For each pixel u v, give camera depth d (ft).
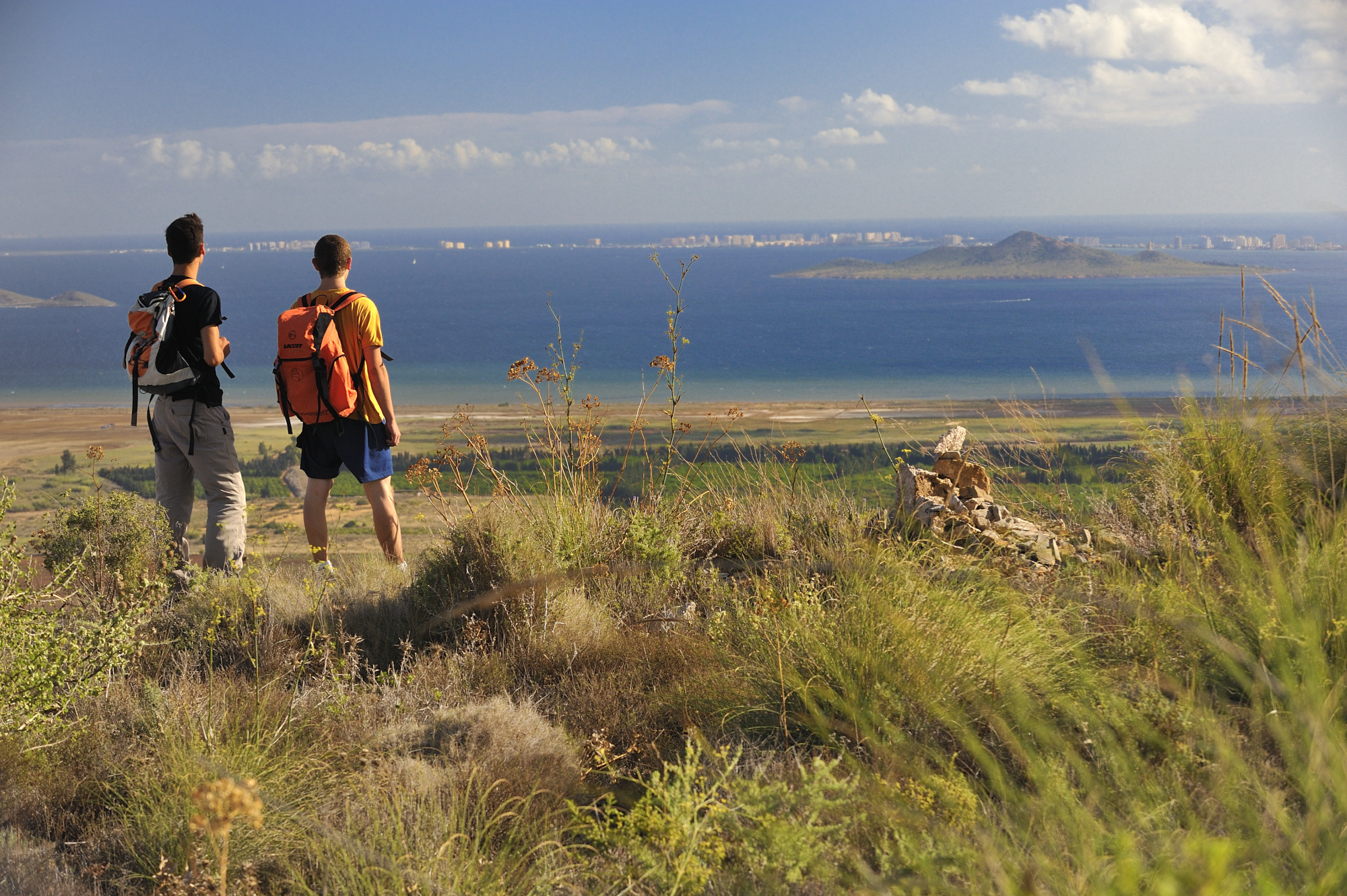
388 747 9.10
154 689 9.93
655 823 6.55
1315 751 6.28
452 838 6.77
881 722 8.48
